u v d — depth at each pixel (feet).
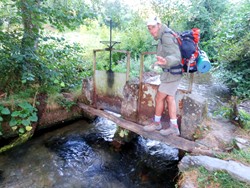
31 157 11.51
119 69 21.36
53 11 12.12
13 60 11.99
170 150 12.67
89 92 13.79
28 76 12.08
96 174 10.66
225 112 11.42
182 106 9.62
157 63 7.47
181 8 27.91
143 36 27.84
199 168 7.32
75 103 14.79
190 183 6.81
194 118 9.18
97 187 9.77
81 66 18.95
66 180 10.09
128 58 10.98
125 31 29.66
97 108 13.50
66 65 16.29
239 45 14.42
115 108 12.60
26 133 12.68
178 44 7.52
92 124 15.70
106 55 24.06
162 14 28.55
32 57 12.00
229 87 16.94
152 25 7.50
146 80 19.47
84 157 11.93
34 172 10.41
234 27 15.01
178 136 9.52
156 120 9.73
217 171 7.07
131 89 11.15
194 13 26.58
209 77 22.08
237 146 8.35
